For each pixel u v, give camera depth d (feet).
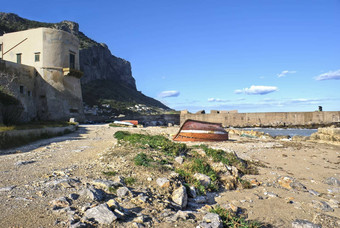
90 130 105.09
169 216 19.10
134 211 19.08
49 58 139.44
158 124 234.99
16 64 122.42
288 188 34.12
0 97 98.07
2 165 32.19
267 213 23.76
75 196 20.29
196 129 87.20
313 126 212.02
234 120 238.68
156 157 36.65
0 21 345.31
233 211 23.02
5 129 54.65
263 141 96.84
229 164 42.50
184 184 27.53
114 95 472.03
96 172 29.01
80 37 499.51
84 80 437.99
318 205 26.23
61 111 142.31
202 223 17.74
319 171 46.09
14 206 17.62
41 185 22.93
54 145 54.85
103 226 15.93
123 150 40.22
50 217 16.30
